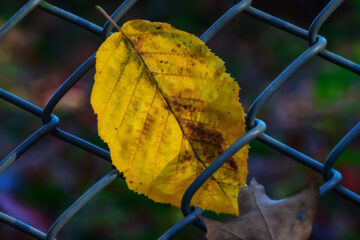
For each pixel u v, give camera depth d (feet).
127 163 2.29
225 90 2.27
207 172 2.29
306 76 5.66
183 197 2.31
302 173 4.30
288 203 2.30
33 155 4.73
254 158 4.48
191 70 2.27
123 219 4.09
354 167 4.26
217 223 2.29
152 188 2.30
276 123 5.08
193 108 2.28
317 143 4.82
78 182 4.50
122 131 2.28
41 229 4.01
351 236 3.90
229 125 2.29
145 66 2.27
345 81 5.42
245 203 2.30
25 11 2.40
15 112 5.25
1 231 3.82
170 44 2.27
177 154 2.30
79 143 2.40
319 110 5.14
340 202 4.15
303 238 2.29
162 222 4.06
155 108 2.28
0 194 4.18
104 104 2.27
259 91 5.75
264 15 2.39
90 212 4.17
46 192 4.35
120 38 2.26
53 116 2.41
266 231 2.29
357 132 2.34
